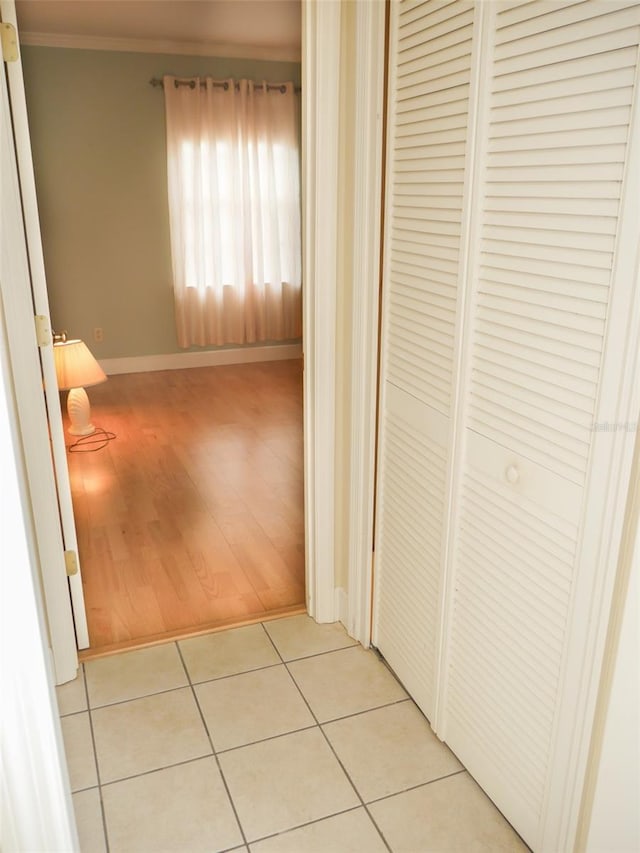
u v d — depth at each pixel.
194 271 5.79
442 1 1.55
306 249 2.15
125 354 5.89
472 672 1.74
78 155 5.37
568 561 1.36
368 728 1.99
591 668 1.32
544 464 1.39
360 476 2.18
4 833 1.03
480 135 1.44
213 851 1.62
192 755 1.90
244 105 5.50
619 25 1.10
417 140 1.71
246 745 1.93
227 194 5.73
